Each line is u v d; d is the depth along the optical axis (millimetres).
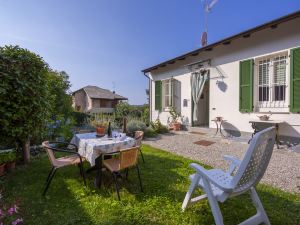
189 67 8312
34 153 4965
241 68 6230
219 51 7008
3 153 3709
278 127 5383
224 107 6867
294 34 5062
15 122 3773
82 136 3879
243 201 2572
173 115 9016
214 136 7094
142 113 12203
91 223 2141
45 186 3064
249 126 6129
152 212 2352
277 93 5621
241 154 4918
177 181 3273
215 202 1917
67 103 10078
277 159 4312
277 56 5590
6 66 3619
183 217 2256
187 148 5652
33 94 3959
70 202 2584
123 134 3955
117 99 27750
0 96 3482
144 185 3115
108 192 2883
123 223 2131
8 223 2141
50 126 5645
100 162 3127
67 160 3271
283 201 2545
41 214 2316
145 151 5309
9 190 2928
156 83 10164
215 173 2402
